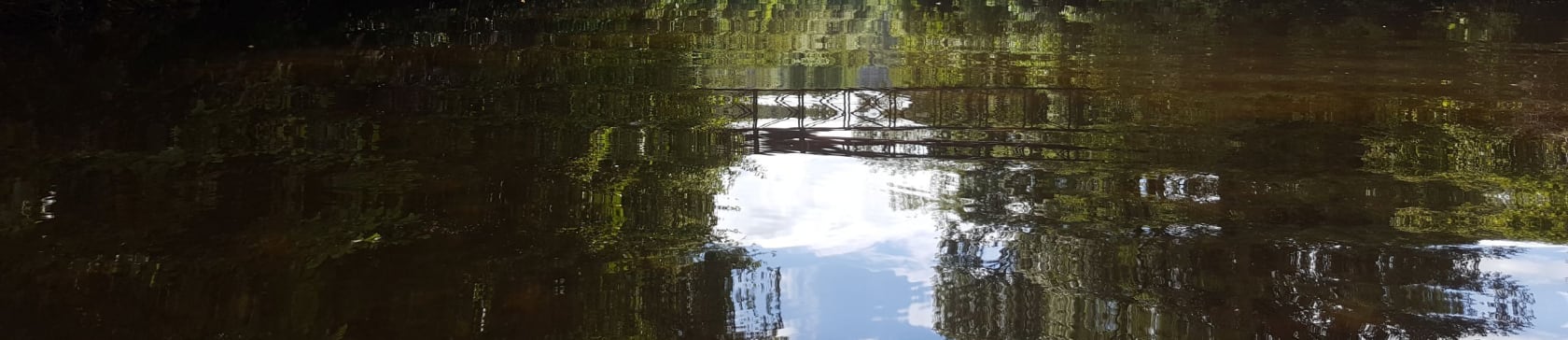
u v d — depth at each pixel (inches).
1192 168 135.6
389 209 113.5
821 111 173.9
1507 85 205.9
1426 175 133.4
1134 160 139.8
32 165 128.7
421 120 159.8
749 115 170.2
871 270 98.2
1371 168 136.4
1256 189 125.6
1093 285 94.3
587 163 135.9
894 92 193.9
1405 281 95.0
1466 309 89.0
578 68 220.7
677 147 145.8
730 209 116.3
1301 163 138.9
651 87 197.5
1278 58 245.9
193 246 101.3
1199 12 375.9
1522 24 337.7
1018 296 91.8
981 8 392.2
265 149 139.8
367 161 134.5
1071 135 155.6
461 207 114.7
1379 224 111.9
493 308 87.6
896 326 85.7
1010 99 186.5
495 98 180.9
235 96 177.6
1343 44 276.8
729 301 90.1
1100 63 235.9
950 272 97.5
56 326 83.0
